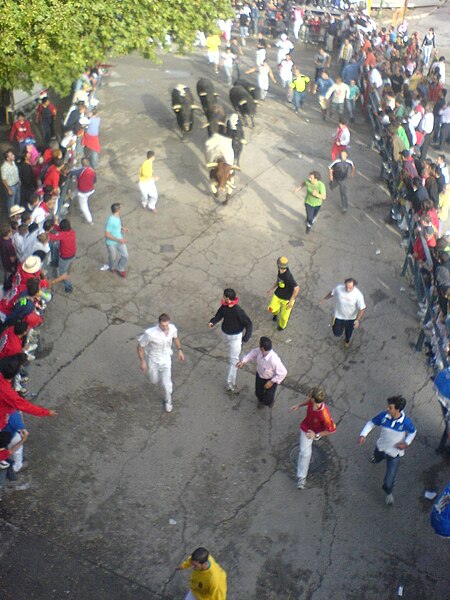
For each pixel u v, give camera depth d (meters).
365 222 16.61
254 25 32.22
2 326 11.13
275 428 10.80
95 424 10.63
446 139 22.03
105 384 11.37
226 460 10.20
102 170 18.17
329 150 20.33
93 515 9.27
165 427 10.67
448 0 44.84
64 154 16.69
